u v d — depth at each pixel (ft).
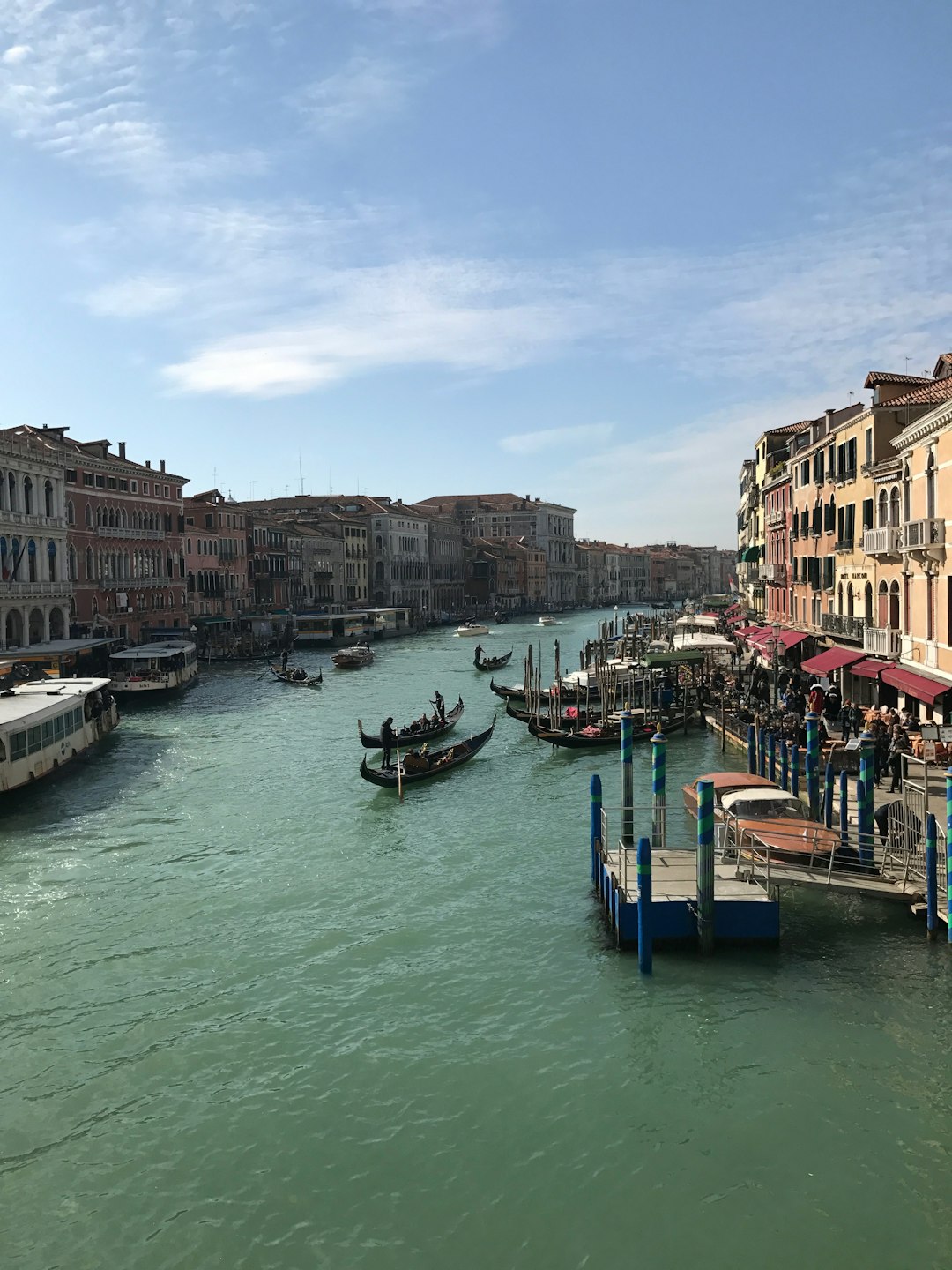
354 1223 33.40
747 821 60.95
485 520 558.15
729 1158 36.09
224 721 139.85
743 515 259.80
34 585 176.55
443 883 65.31
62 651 147.13
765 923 52.11
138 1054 43.98
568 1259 31.68
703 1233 32.55
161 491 244.83
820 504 130.21
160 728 133.80
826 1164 35.63
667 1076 41.22
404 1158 36.58
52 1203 34.65
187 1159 36.81
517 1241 32.45
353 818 82.48
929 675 82.94
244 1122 38.91
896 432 101.60
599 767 100.73
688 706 122.83
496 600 485.97
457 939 55.67
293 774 101.24
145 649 178.19
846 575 115.96
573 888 63.52
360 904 61.67
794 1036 44.04
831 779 63.00
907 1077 40.75
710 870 51.47
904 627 93.15
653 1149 36.63
